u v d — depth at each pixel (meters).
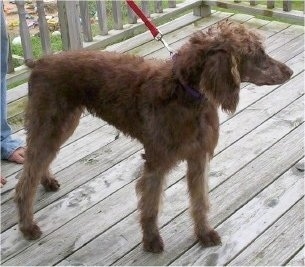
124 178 1.83
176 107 1.38
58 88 1.53
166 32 2.83
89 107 1.56
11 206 1.75
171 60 1.42
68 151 1.98
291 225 1.59
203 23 2.93
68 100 1.55
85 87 1.52
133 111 1.46
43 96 1.53
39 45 2.89
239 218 1.63
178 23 2.92
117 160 1.92
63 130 1.58
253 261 1.49
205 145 1.44
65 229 1.63
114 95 1.48
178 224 1.63
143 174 1.48
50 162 1.60
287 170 1.82
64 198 1.75
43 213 1.70
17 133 2.13
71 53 1.57
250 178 1.79
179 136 1.39
